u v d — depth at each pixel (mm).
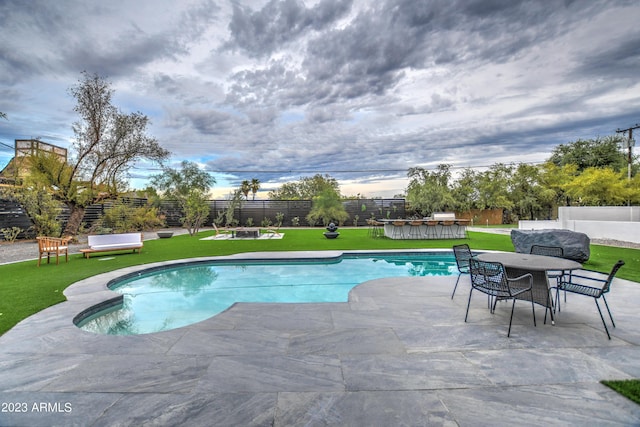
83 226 14133
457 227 13109
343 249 9719
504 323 3270
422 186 21969
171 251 9492
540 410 1796
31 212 11820
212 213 21688
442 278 5508
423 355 2537
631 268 5887
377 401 1902
